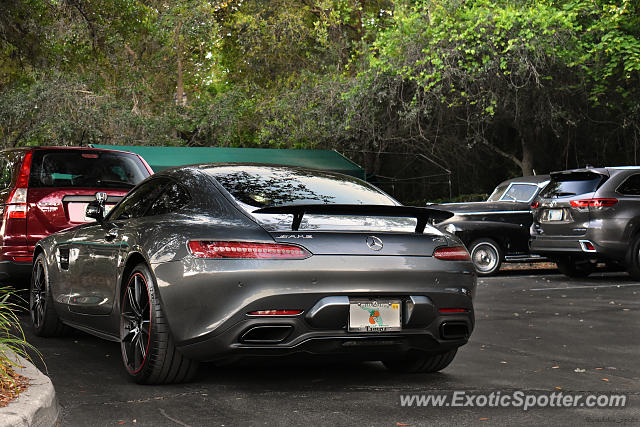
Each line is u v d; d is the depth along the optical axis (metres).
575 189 11.82
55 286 6.32
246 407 4.05
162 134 26.72
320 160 20.28
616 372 5.15
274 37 27.38
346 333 4.32
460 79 19.00
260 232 4.30
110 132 25.58
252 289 4.17
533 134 21.09
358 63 23.39
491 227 13.41
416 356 4.88
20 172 7.74
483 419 3.85
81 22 21.22
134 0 21.58
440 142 23.03
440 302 4.56
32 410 3.40
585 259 11.89
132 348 4.78
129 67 29.08
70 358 5.58
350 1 28.00
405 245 4.55
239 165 5.22
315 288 4.23
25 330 7.00
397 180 23.31
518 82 18.81
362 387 4.61
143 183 5.56
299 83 25.67
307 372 5.09
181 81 32.72
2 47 20.14
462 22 19.36
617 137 21.64
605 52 18.19
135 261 4.90
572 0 18.86
